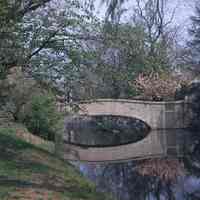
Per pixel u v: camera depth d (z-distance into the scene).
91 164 28.62
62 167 18.08
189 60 49.88
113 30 13.63
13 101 19.39
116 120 48.59
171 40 42.34
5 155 16.66
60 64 13.04
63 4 13.08
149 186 22.53
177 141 41.91
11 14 11.55
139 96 49.84
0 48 11.90
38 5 12.60
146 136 45.88
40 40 12.70
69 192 12.59
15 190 10.89
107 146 39.56
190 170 27.56
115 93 43.06
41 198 10.48
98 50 13.45
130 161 31.45
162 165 29.52
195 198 20.50
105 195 15.20
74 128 44.47
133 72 14.39
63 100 14.34
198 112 46.78
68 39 13.03
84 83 13.45
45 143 24.48
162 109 47.41
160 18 38.25
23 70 13.05
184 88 48.66
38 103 22.98
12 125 23.50
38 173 14.51
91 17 13.20
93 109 44.62
